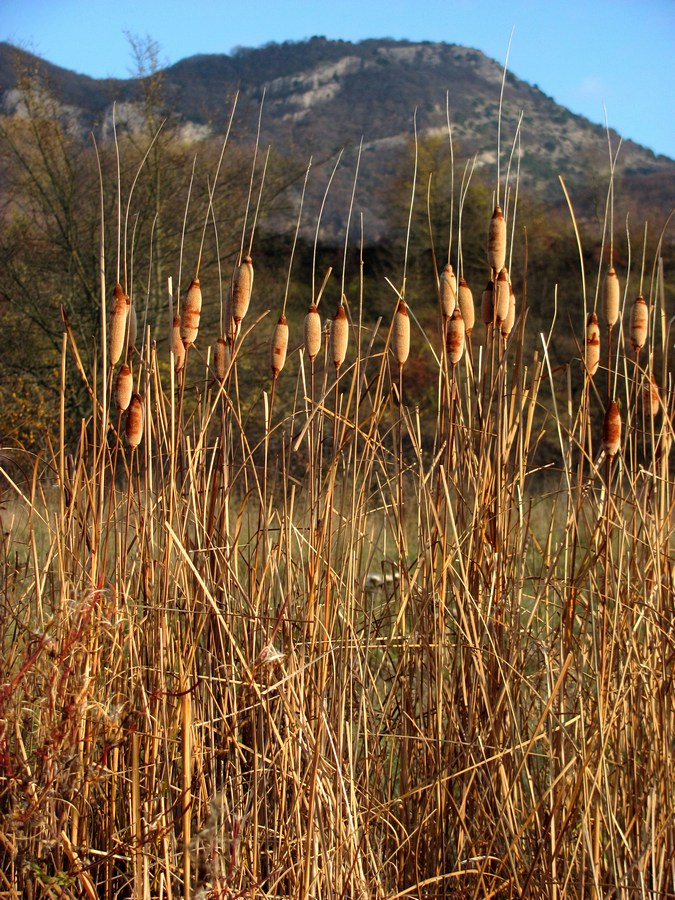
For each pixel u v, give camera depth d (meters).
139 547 2.55
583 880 2.41
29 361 12.86
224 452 2.60
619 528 2.57
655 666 2.59
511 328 2.71
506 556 2.68
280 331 2.54
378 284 19.94
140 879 2.26
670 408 2.83
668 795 2.46
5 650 2.62
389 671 2.95
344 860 2.41
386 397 2.83
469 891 2.54
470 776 2.56
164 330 12.33
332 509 2.51
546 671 2.64
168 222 12.23
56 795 2.26
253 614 2.52
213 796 2.43
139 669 2.45
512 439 2.73
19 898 2.22
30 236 13.48
